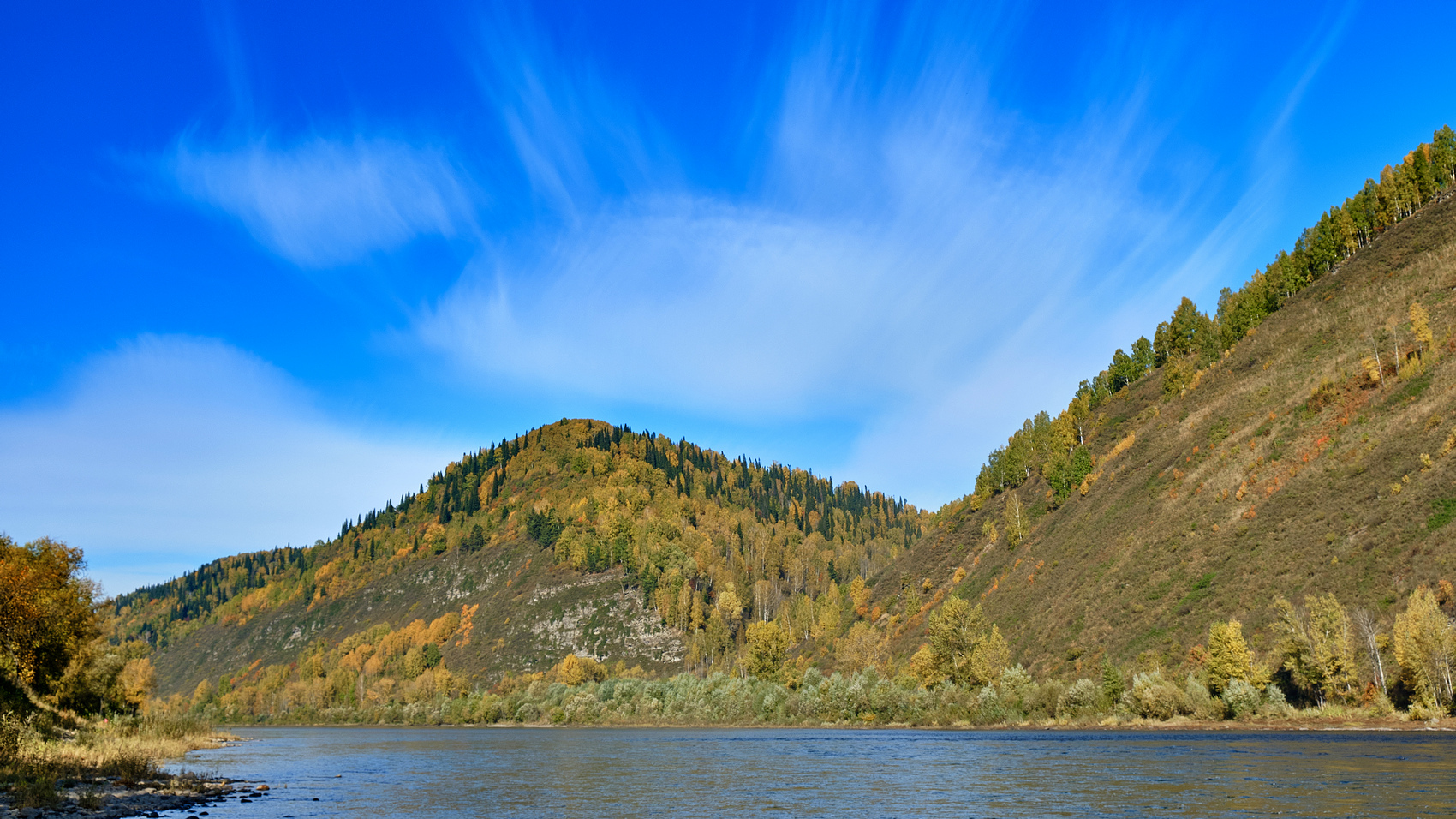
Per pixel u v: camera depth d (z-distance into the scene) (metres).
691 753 81.81
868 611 185.88
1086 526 141.62
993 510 186.62
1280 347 152.25
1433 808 34.47
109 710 97.50
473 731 160.00
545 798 48.03
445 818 39.97
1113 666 97.12
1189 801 38.62
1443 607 70.19
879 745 83.62
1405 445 95.00
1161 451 147.12
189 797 43.75
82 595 75.19
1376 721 69.38
